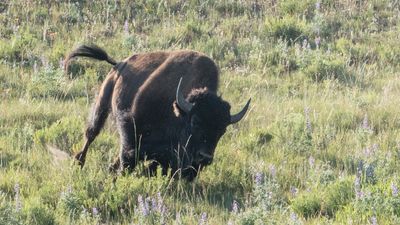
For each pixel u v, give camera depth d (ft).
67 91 174.09
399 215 105.91
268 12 236.43
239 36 220.43
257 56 203.62
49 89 173.99
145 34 217.77
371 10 238.68
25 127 143.95
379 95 176.86
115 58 198.08
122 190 115.44
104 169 127.95
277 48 207.21
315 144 142.10
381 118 159.63
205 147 114.01
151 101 122.31
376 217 104.27
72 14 224.33
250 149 140.67
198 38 217.36
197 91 116.47
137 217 107.55
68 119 149.07
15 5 227.40
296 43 216.54
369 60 211.41
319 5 238.68
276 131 147.74
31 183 121.19
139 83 126.21
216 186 122.72
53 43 209.56
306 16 236.63
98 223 106.32
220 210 113.50
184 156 117.29
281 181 125.08
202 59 126.52
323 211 111.86
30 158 131.95
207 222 105.09
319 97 177.37
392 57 211.61
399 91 183.93
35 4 228.84
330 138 145.38
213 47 209.26
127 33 207.31
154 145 122.31
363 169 123.03
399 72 203.21
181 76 124.16
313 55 201.36
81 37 210.59
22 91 174.70
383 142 143.64
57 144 140.87
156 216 106.22
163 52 130.93
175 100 120.16
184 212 112.27
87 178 119.55
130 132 123.75
